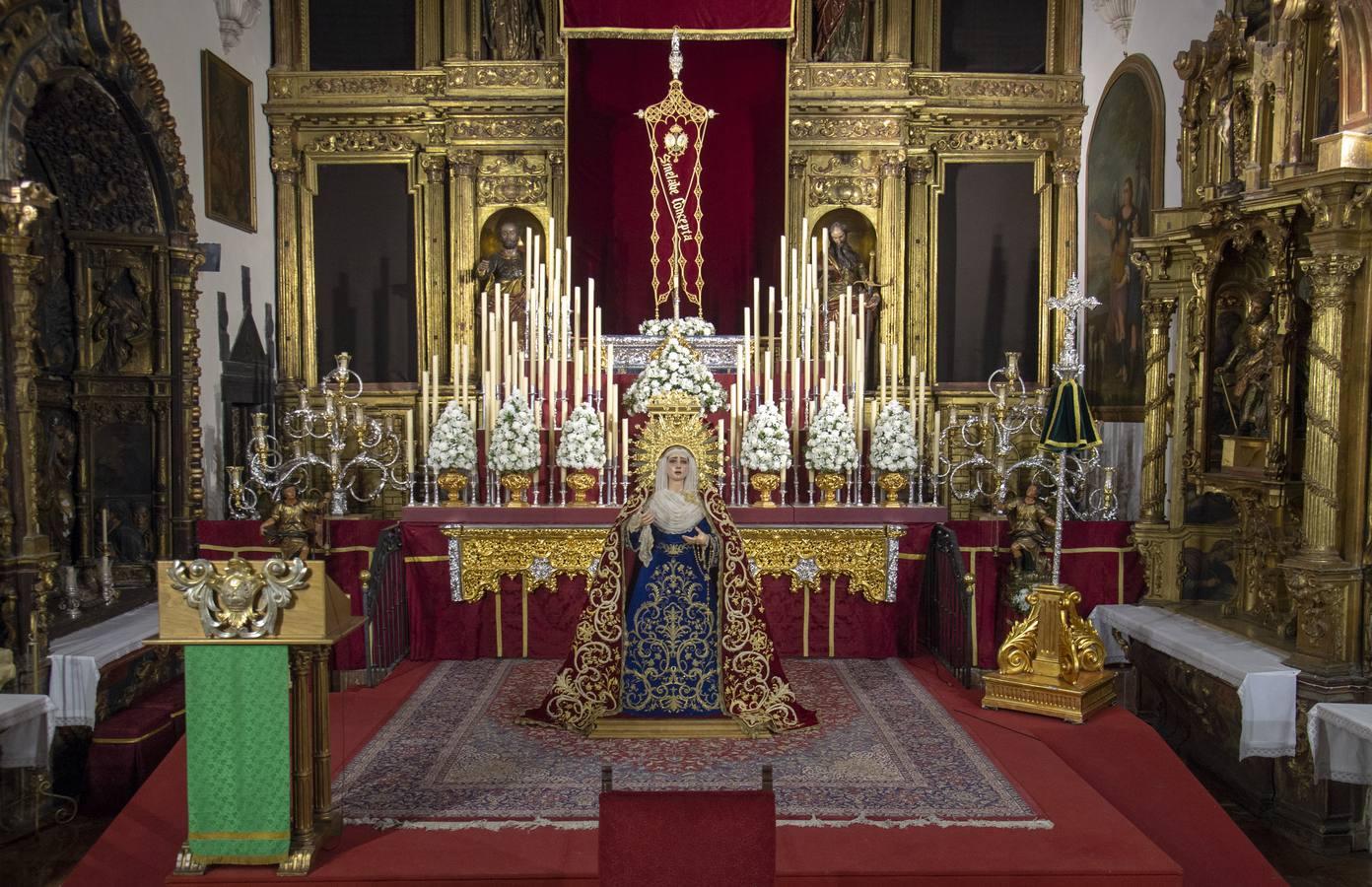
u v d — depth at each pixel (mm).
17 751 5934
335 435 9336
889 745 6105
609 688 6352
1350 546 6109
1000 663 6887
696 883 3465
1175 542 7996
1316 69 6602
